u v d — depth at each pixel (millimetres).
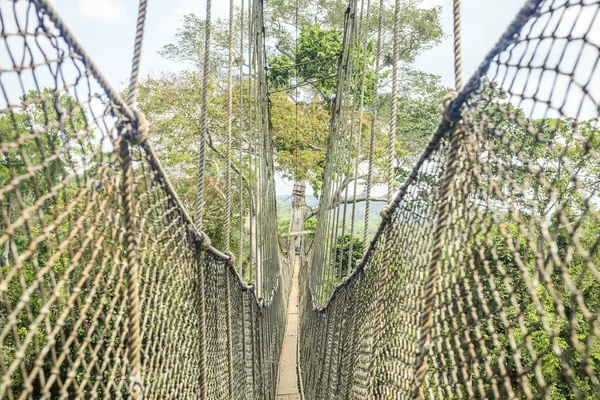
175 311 2059
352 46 5566
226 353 3232
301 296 12781
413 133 13922
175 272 2018
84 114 1224
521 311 1036
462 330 1325
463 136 1351
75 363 1222
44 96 1044
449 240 1417
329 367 4902
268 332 6836
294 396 8500
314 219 20594
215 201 13492
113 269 1417
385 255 2229
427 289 1459
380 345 2221
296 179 13633
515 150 1052
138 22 1500
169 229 1916
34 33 1024
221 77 14641
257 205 5852
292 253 17516
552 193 957
